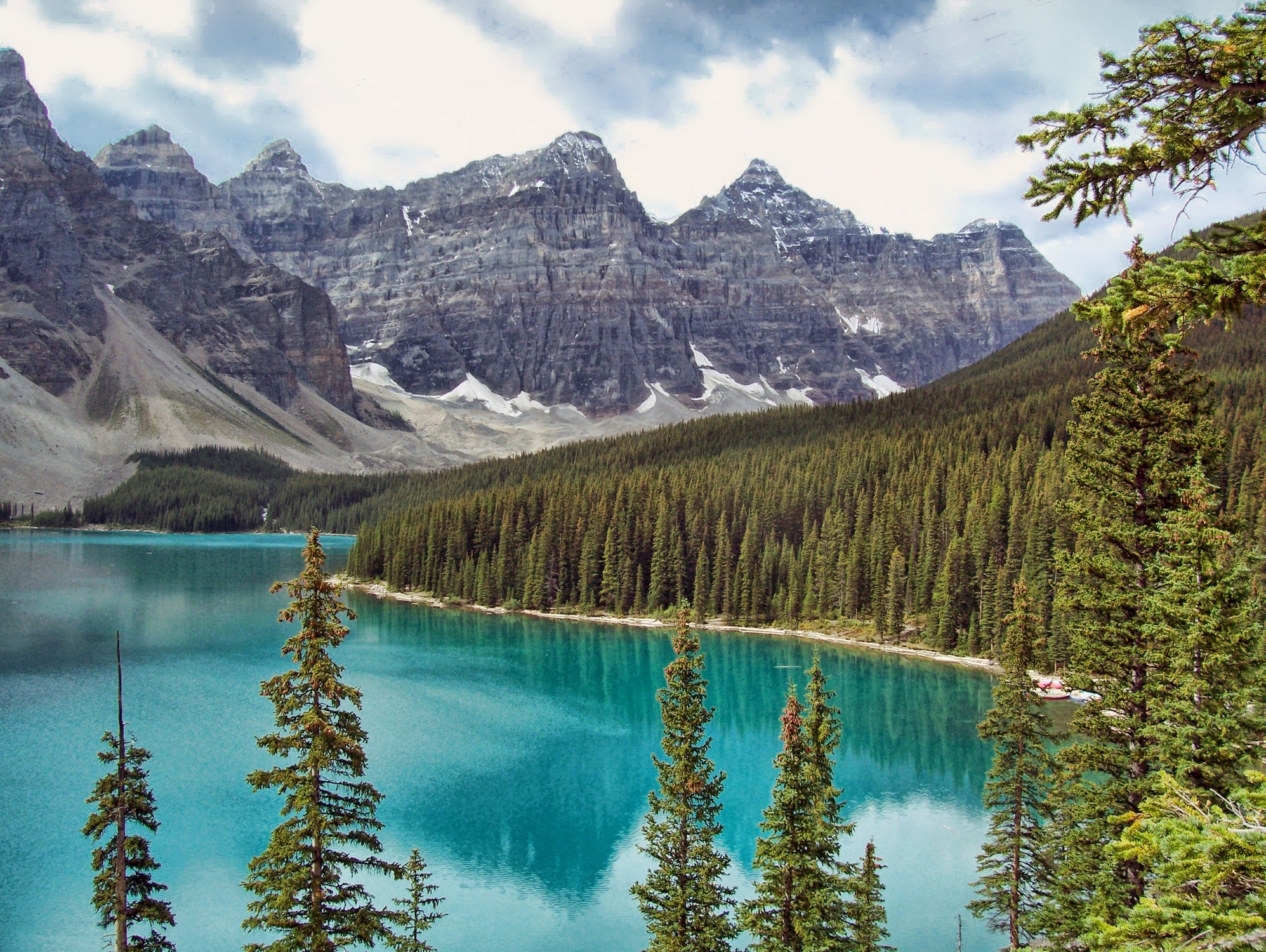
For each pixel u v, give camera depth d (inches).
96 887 1311.5
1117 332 528.7
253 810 2691.9
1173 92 518.9
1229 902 447.5
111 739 1288.1
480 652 5221.5
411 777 3102.9
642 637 5743.1
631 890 1470.2
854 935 1541.6
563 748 3457.2
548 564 6845.5
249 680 4308.6
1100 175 524.7
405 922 1445.6
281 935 1994.3
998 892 1752.0
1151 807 518.9
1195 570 1269.7
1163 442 1413.6
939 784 3056.1
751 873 2409.0
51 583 7539.4
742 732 3651.6
